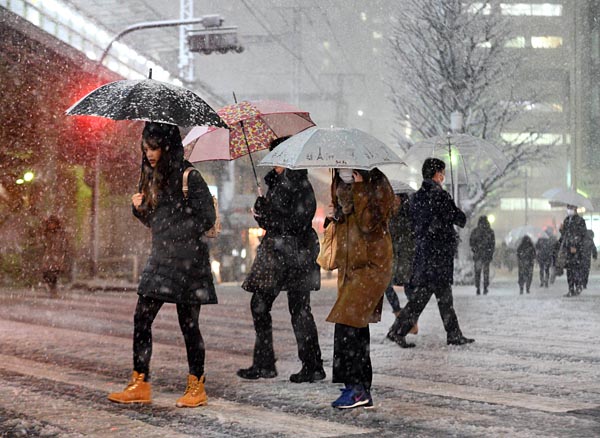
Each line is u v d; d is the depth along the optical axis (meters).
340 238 5.94
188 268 5.78
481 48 33.19
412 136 39.28
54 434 4.90
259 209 6.93
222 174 33.66
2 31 22.52
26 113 26.16
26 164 27.00
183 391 6.46
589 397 6.27
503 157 14.27
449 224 9.23
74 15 26.84
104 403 5.90
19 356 8.38
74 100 27.72
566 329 11.48
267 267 6.91
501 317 13.55
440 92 32.72
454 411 5.71
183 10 34.47
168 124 5.89
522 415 5.56
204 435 4.90
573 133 63.75
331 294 21.84
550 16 80.00
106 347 9.19
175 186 5.85
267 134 7.67
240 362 8.09
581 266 20.39
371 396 6.27
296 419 5.40
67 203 28.94
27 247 25.33
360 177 5.91
